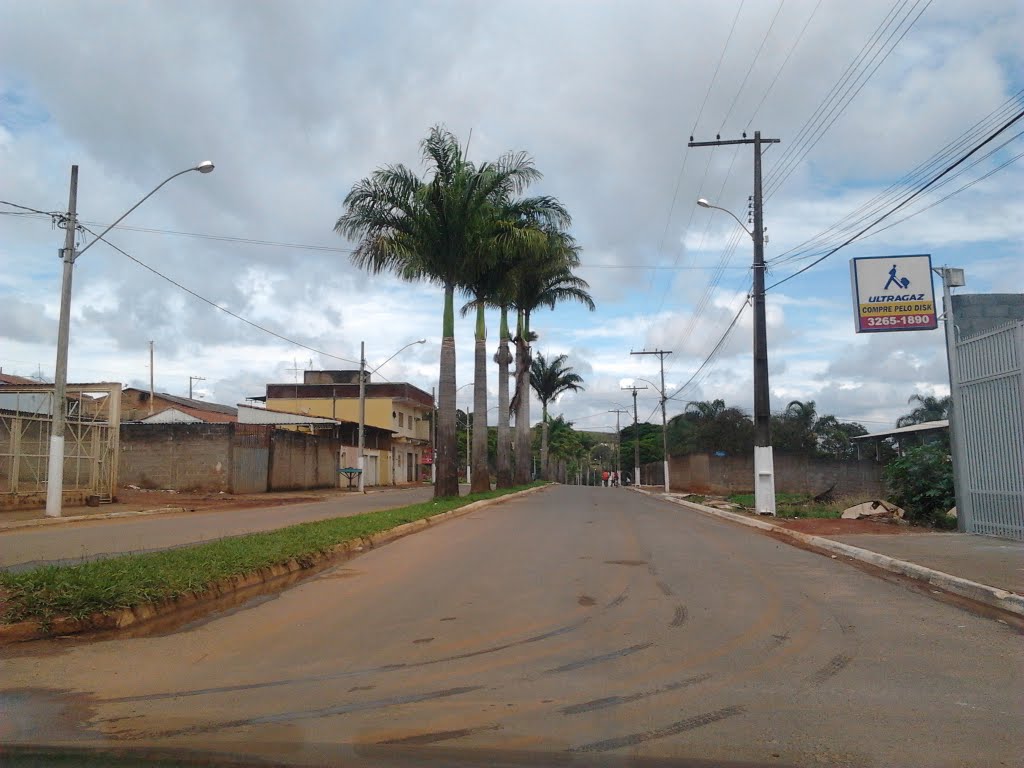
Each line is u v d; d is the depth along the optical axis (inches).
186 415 1962.4
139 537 637.3
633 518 868.0
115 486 1072.8
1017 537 548.4
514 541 611.2
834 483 1520.7
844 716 204.7
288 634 299.6
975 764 174.2
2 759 173.5
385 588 398.3
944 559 456.1
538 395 2527.1
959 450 617.6
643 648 274.4
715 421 2012.8
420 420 2810.0
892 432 1684.3
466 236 1045.2
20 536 649.0
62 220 816.9
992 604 348.2
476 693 225.3
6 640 285.0
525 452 1884.8
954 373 622.8
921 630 301.0
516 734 191.8
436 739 188.2
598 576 431.2
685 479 1860.2
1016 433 546.0
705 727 196.7
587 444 4453.7
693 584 404.5
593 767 170.4
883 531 644.1
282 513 956.6
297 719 203.5
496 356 1670.8
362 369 1658.5
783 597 368.2
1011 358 550.3
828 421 2062.0
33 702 218.8
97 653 272.1
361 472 1625.2
